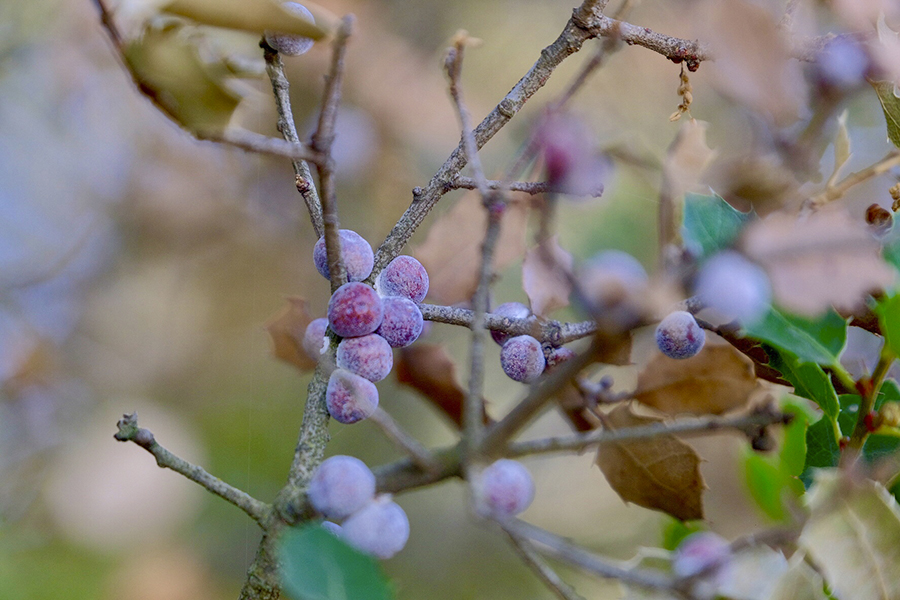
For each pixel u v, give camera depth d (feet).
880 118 1.30
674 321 0.99
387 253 1.02
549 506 1.88
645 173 1.02
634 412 1.04
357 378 0.98
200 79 0.94
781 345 1.00
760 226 0.95
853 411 1.05
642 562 1.03
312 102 1.85
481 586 1.77
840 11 1.03
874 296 1.01
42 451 1.74
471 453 0.92
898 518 0.95
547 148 0.97
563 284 1.00
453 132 1.87
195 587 1.63
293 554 0.91
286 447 1.81
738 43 0.94
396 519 0.95
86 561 1.61
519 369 1.00
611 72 1.57
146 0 0.94
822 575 0.96
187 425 1.82
